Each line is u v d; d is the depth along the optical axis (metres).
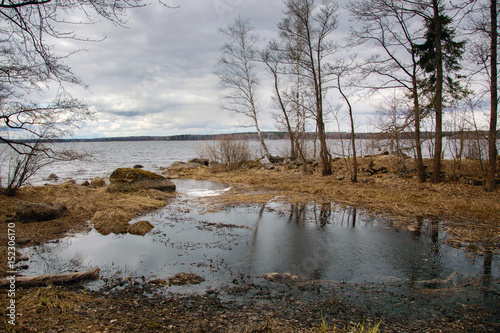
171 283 5.15
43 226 8.31
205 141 26.75
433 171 15.39
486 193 12.71
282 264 6.22
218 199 13.45
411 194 13.02
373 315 4.23
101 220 8.87
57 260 6.16
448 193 13.06
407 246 7.41
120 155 53.16
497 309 4.45
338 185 16.16
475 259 6.53
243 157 25.91
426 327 3.92
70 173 25.30
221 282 5.27
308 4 18.31
